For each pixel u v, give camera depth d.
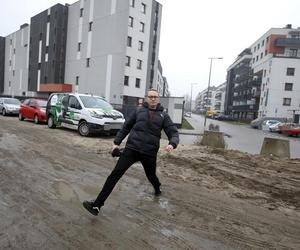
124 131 4.73
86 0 48.19
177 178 6.91
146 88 46.38
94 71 46.62
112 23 43.50
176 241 3.81
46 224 4.07
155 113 4.69
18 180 5.99
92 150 9.90
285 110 62.88
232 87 106.12
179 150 10.89
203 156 9.90
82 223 4.16
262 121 48.28
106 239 3.75
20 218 4.21
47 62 55.84
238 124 60.88
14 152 8.73
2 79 77.50
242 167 8.59
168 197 5.50
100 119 13.08
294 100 62.56
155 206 5.00
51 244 3.55
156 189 5.51
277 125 39.47
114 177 4.45
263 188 6.55
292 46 67.81
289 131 33.88
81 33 49.38
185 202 5.29
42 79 57.75
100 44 45.50
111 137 13.63
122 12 42.09
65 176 6.49
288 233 4.29
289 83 62.59
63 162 7.84
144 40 44.88
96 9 46.09
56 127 16.17
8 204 4.69
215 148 11.91
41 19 58.38
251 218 4.75
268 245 3.88
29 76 63.50
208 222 4.48
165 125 4.76
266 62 67.00
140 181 6.43
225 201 5.51
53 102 15.66
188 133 23.47
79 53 49.91
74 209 4.63
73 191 5.50
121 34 42.25
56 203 4.84
